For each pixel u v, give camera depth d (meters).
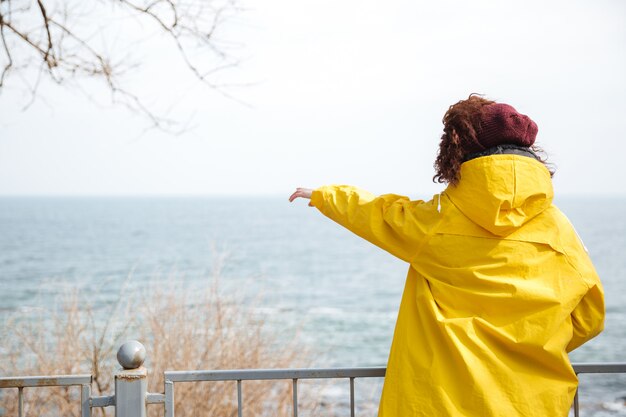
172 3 4.31
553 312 2.17
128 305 7.02
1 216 142.12
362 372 2.56
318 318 27.41
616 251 61.84
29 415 6.38
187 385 6.55
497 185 2.15
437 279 2.30
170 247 64.25
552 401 2.16
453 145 2.26
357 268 50.16
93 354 6.42
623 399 13.39
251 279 8.77
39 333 6.80
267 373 2.55
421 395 2.22
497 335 2.18
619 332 25.34
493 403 2.13
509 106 2.28
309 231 98.94
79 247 63.72
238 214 164.88
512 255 2.21
